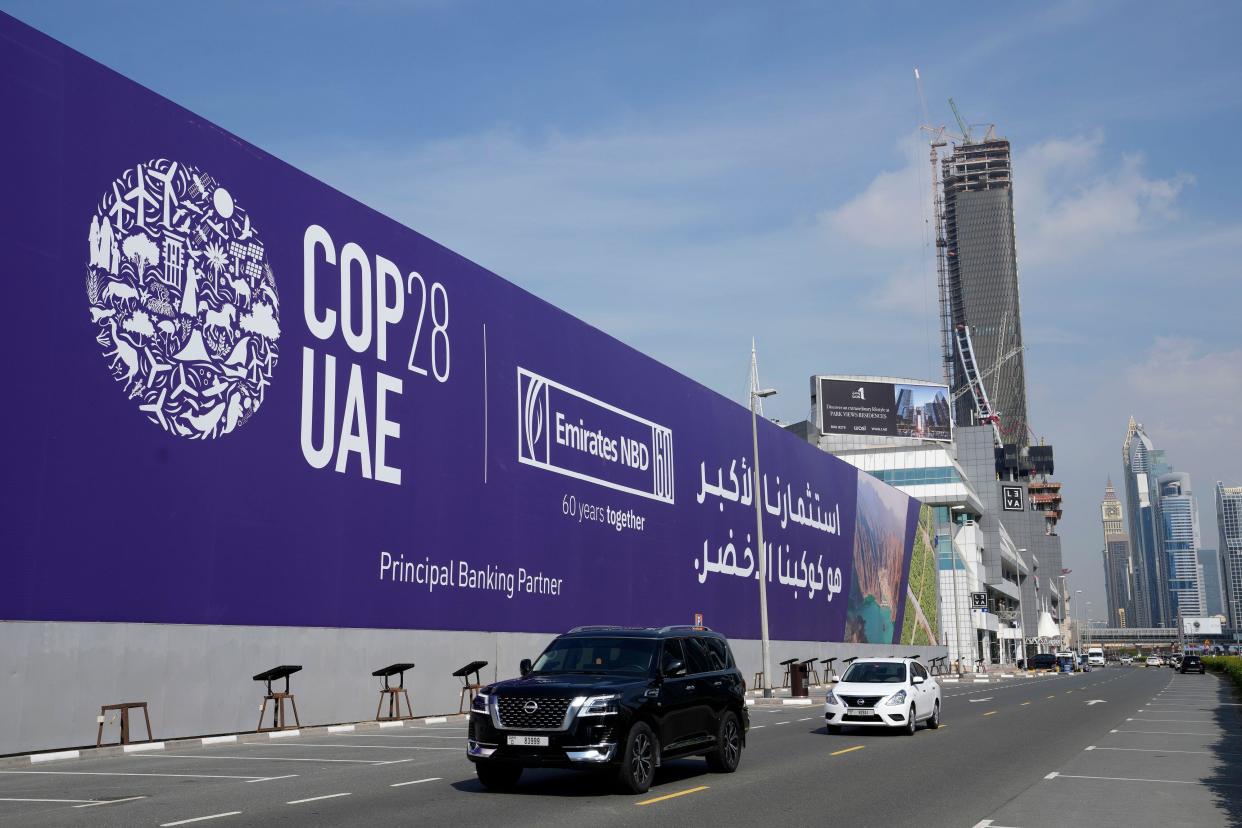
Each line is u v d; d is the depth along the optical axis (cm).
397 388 3098
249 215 2627
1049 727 2775
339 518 2817
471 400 3450
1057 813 1306
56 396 2102
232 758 1903
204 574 2392
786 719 3111
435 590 3173
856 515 7644
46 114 2142
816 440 13800
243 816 1180
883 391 14012
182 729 2295
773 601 6019
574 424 4097
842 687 2530
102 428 2189
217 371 2480
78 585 2106
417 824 1138
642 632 1603
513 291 3766
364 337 2986
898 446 13650
